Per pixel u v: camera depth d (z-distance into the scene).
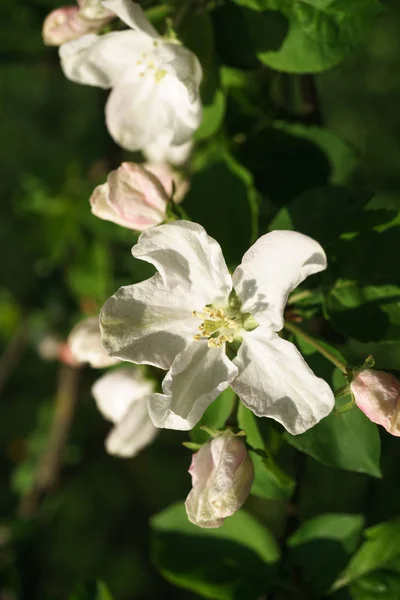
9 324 0.64
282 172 0.45
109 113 0.42
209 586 0.43
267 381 0.38
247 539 0.43
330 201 0.41
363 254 0.40
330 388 0.38
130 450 0.43
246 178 0.42
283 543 0.42
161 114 0.42
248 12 0.42
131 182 0.40
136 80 0.42
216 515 0.38
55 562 0.96
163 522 0.43
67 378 0.57
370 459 0.39
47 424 0.61
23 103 0.95
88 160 0.57
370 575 0.41
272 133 0.45
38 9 0.51
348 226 0.40
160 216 0.40
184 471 0.98
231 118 0.46
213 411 0.39
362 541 0.42
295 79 0.47
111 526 0.99
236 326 0.39
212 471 0.39
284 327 0.40
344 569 0.42
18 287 0.83
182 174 0.45
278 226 0.41
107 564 0.98
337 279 0.40
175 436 0.98
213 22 0.42
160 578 0.99
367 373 0.38
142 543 0.99
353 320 0.40
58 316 0.62
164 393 0.38
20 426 0.93
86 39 0.41
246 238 0.42
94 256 0.51
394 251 0.40
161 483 0.98
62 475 0.60
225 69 0.46
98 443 0.79
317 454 0.39
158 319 0.39
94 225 0.51
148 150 0.45
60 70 0.54
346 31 0.41
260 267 0.38
